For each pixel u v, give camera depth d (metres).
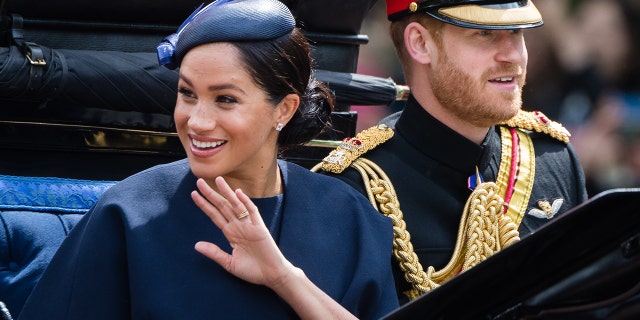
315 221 7.72
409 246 9.00
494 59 9.01
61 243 7.86
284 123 7.51
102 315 7.20
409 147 9.42
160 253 7.18
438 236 9.19
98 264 7.21
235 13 7.18
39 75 8.48
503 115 9.09
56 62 8.58
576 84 20.08
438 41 9.11
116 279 7.25
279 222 7.62
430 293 6.20
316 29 10.00
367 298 7.69
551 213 9.66
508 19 8.98
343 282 7.63
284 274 7.07
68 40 9.18
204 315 7.07
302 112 7.71
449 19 8.95
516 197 9.59
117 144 9.19
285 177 7.80
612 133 19.97
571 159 10.11
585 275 6.52
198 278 7.16
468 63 9.01
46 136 8.96
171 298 7.07
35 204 8.56
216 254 7.02
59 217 8.59
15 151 9.09
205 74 7.10
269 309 7.22
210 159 7.20
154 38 9.45
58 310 7.20
